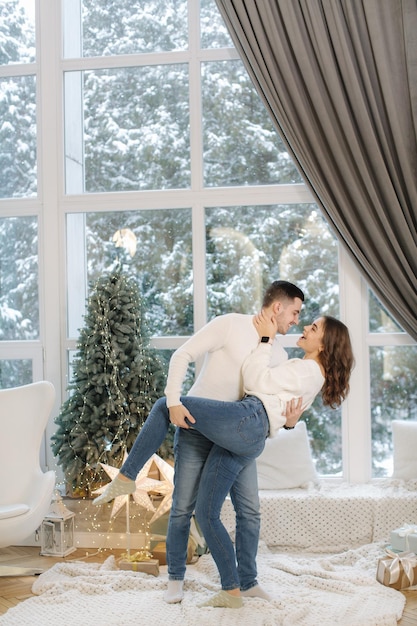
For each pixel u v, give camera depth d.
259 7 4.22
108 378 4.05
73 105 4.68
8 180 4.70
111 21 4.68
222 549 3.07
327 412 4.46
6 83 4.71
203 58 4.53
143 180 4.61
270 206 4.50
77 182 4.66
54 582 3.40
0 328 4.70
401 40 4.17
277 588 3.33
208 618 2.97
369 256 4.17
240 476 3.25
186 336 4.52
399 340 4.36
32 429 3.89
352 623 2.94
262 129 4.51
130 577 3.44
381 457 4.42
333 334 3.22
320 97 4.14
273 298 3.16
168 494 3.68
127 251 4.61
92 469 4.09
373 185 4.15
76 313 4.63
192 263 4.55
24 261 4.69
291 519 3.92
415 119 4.10
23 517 3.46
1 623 2.99
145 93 4.62
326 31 4.19
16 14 4.73
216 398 3.11
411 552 3.46
